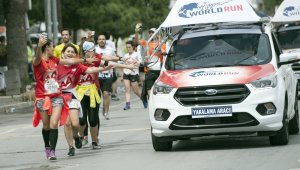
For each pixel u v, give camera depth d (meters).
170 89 27.44
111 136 34.81
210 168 23.56
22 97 62.19
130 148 30.11
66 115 28.09
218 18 31.05
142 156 27.41
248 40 29.75
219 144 29.59
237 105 26.91
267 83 27.20
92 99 30.53
